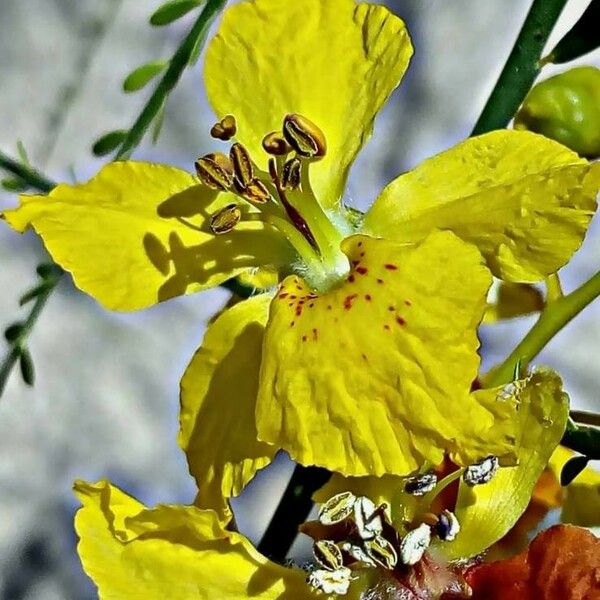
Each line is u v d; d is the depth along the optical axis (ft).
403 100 0.57
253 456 0.29
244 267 0.31
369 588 0.30
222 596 0.30
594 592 0.29
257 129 0.31
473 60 0.57
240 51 0.31
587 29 0.31
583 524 0.32
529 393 0.30
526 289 0.33
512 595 0.29
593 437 0.30
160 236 0.30
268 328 0.29
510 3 0.57
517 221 0.29
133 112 0.58
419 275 0.28
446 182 0.30
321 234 0.30
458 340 0.28
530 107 0.33
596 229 0.55
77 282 0.29
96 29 0.58
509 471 0.30
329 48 0.31
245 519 0.56
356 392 0.28
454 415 0.28
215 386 0.30
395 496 0.30
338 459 0.28
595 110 0.33
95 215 0.30
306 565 0.30
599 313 0.56
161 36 0.58
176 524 0.29
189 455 0.30
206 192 0.31
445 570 0.30
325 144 0.30
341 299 0.29
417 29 0.57
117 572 0.29
